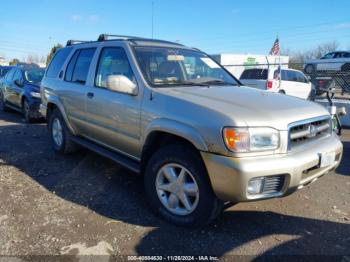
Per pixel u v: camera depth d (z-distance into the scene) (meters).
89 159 5.53
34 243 2.99
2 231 3.18
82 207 3.74
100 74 4.50
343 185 4.57
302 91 15.39
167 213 3.41
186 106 3.20
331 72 10.92
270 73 14.07
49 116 6.02
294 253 2.93
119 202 3.89
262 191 2.90
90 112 4.59
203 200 3.10
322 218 3.59
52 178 4.64
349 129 9.22
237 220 3.49
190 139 3.06
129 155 4.08
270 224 3.43
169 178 3.38
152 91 3.58
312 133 3.31
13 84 10.41
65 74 5.42
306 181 3.15
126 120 3.86
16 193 4.08
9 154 5.82
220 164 2.86
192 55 4.58
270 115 3.01
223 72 4.77
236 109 3.04
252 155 2.86
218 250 2.95
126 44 4.15
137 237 3.13
